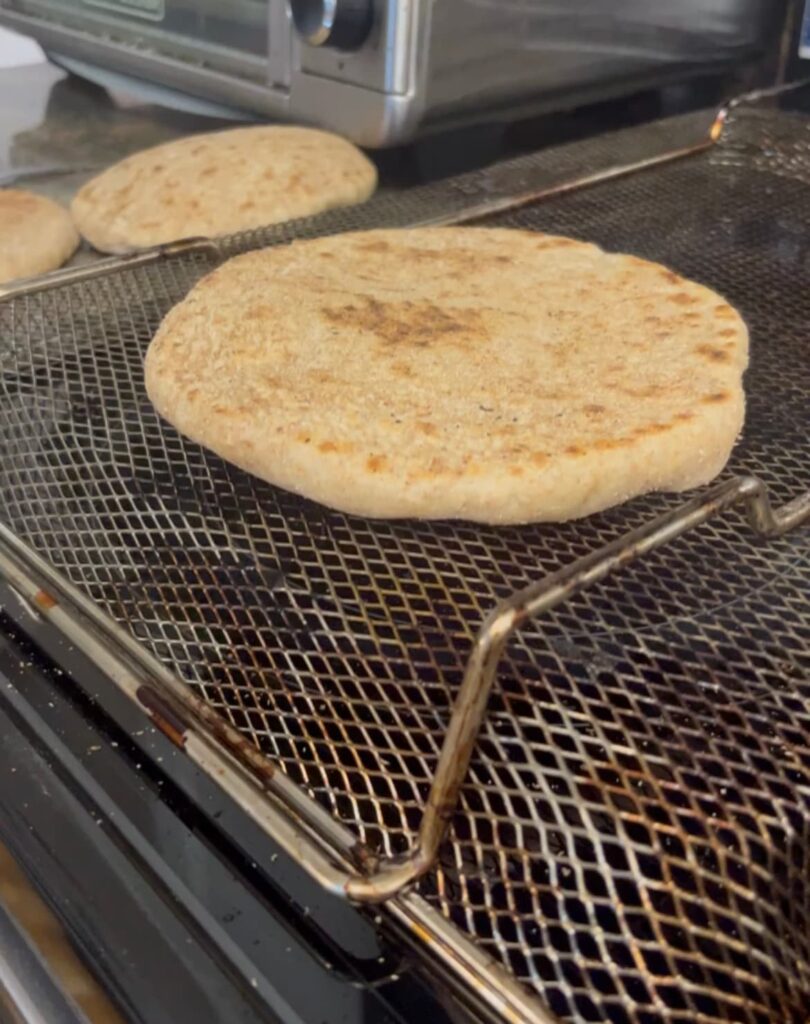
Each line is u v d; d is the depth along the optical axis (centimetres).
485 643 16
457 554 24
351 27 41
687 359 27
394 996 16
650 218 41
